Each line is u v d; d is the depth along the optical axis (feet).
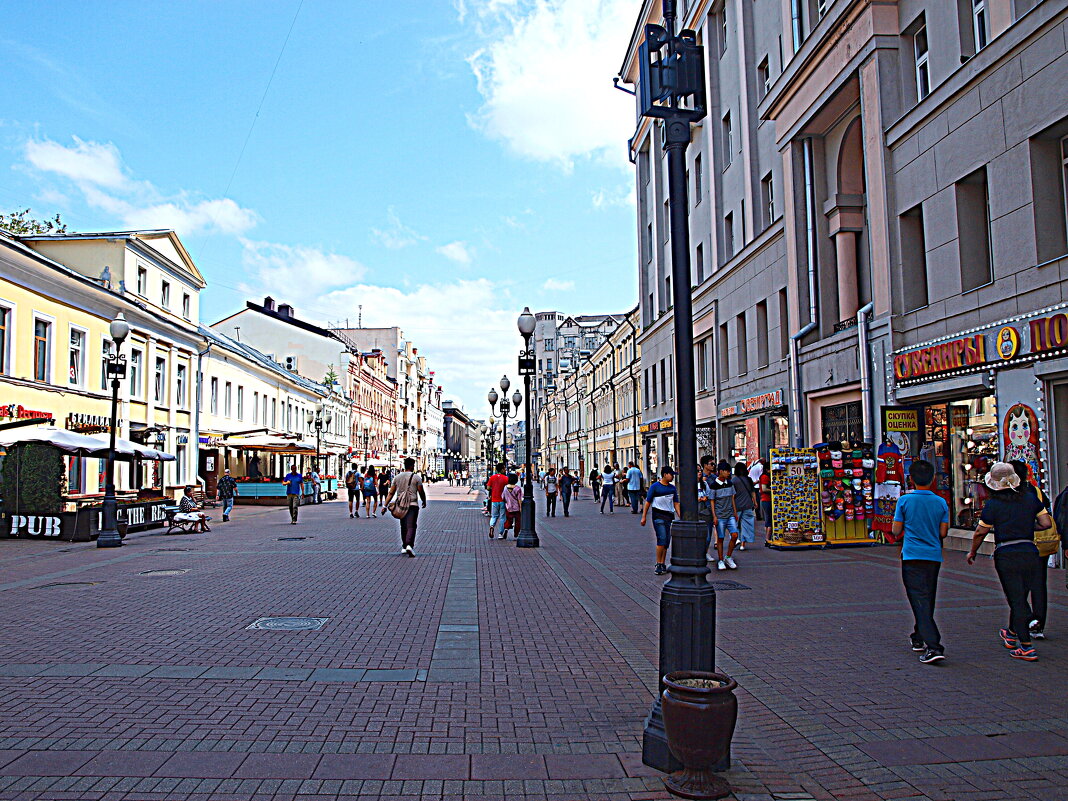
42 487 62.18
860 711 18.04
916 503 22.76
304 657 22.89
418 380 376.07
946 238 45.57
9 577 39.91
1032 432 38.40
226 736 16.14
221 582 38.09
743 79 83.20
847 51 55.01
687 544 15.02
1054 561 36.99
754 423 77.82
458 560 47.80
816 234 64.44
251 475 139.33
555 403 307.37
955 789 13.76
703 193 101.60
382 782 13.93
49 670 21.26
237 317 222.69
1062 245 38.55
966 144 43.68
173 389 107.96
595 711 18.12
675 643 14.76
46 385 77.41
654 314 133.08
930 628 22.12
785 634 25.91
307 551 53.21
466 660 22.72
